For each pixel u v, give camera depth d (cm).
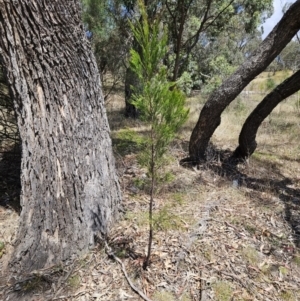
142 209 241
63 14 165
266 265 185
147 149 158
